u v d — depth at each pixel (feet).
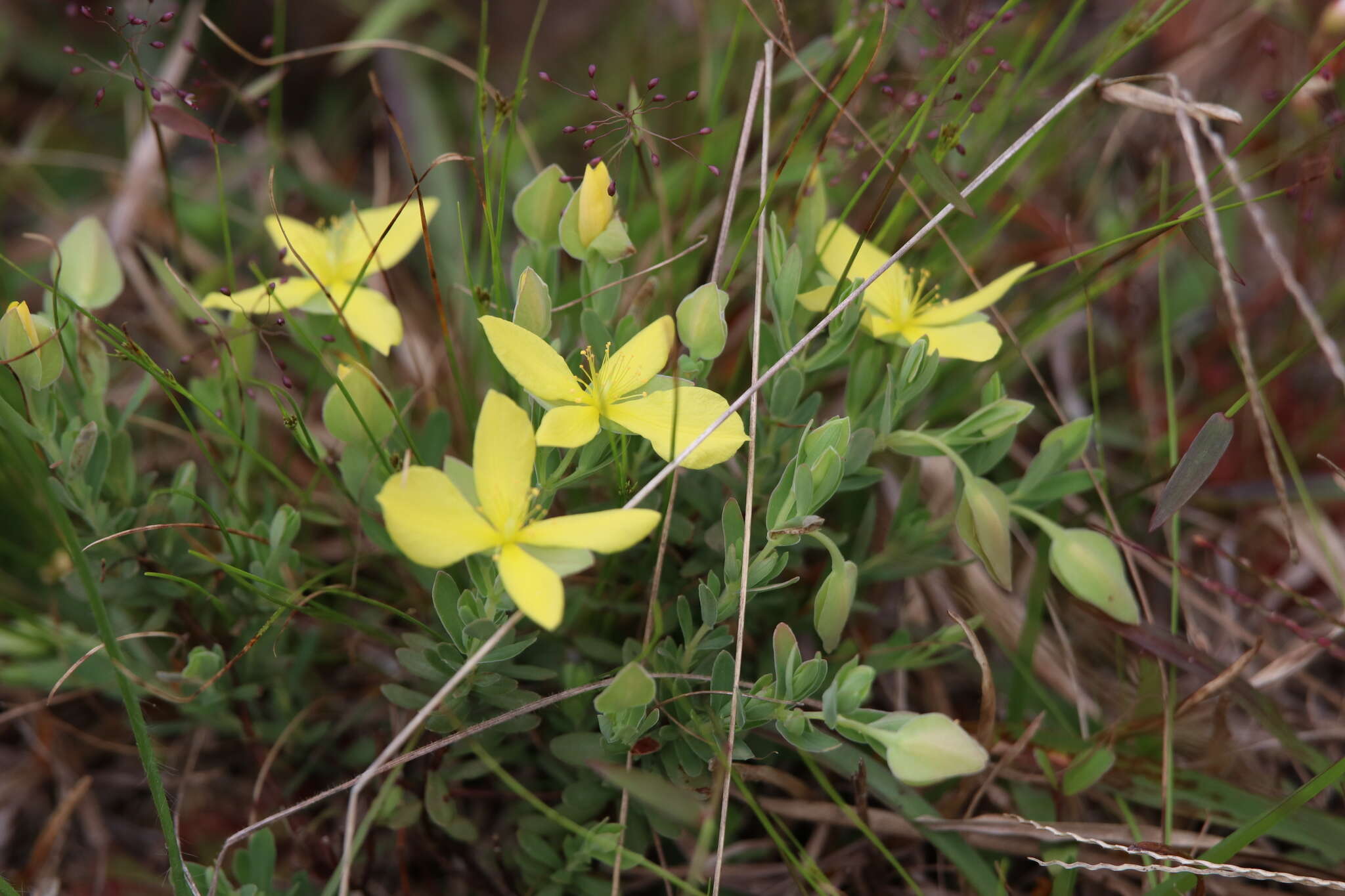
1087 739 0.58
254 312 0.56
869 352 0.56
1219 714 0.57
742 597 0.49
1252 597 0.67
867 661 0.58
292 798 0.59
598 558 0.58
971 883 0.56
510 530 0.45
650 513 0.45
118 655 0.47
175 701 0.55
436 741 0.52
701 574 0.58
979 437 0.53
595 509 0.56
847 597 0.49
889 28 0.63
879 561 0.58
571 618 0.56
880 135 0.64
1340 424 0.70
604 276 0.53
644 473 0.55
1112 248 0.68
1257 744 0.60
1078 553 0.52
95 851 0.59
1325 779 0.49
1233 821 0.56
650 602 0.53
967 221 0.66
